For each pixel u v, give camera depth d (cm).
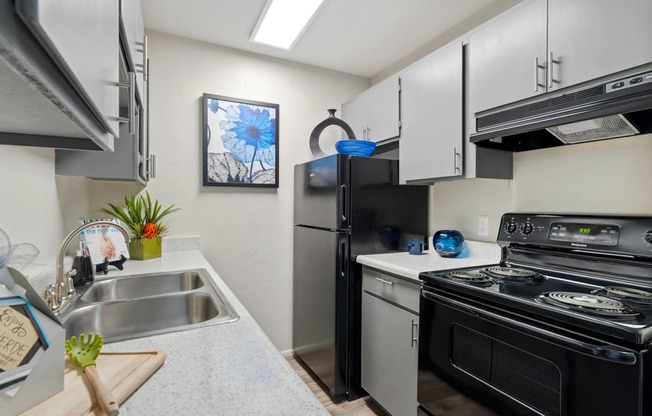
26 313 53
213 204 239
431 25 213
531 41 137
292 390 59
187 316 119
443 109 181
